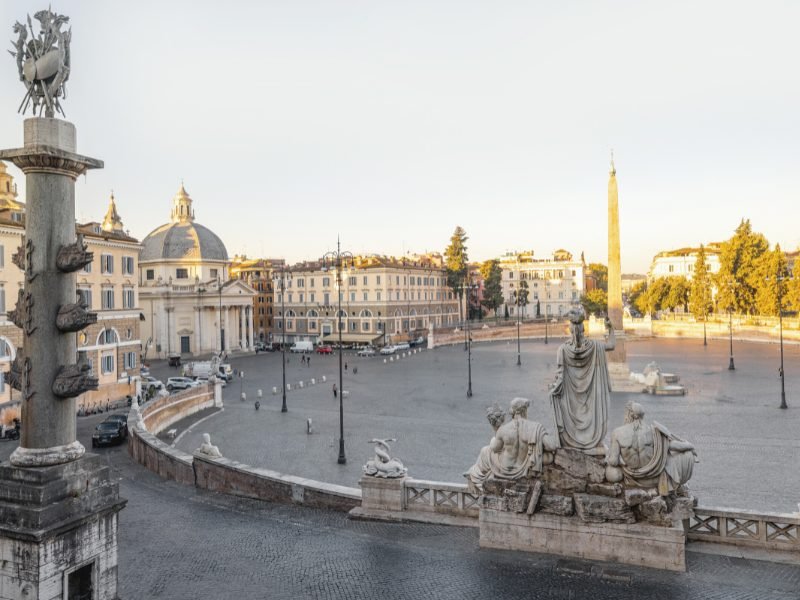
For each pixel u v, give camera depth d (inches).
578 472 582.2
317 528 695.7
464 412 1984.5
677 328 4940.9
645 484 562.3
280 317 5541.3
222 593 538.6
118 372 2437.3
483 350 4377.5
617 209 2396.7
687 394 2209.6
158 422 1758.1
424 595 519.2
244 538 676.7
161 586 556.1
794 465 1228.5
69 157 493.4
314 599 522.0
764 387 2316.7
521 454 604.4
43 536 457.1
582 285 7465.6
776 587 509.7
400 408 2086.6
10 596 466.9
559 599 501.4
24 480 482.3
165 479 1025.5
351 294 5083.7
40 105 500.4
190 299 4303.6
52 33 498.0
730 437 1501.0
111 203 4106.8
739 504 993.5
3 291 1966.0
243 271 5561.0
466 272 5885.8
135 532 710.5
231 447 1536.7
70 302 506.0
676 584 518.9
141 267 4522.6
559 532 583.5
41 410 491.2
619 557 561.6
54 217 495.5
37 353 491.5
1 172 2347.4
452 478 1202.0
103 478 520.1
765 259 4178.2
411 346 4702.3
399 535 657.0
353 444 1540.4
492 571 557.3
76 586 494.3
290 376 3107.8
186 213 4813.0
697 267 5019.7
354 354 4377.5
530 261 7775.6
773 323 4202.8
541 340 5226.4
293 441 1595.7
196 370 3043.8
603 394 592.7
